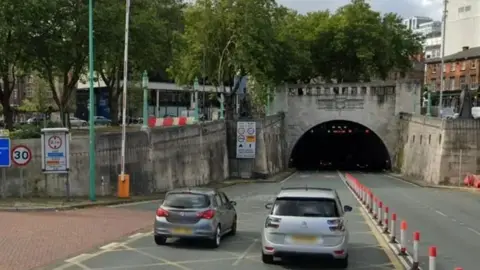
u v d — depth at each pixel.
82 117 85.38
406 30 73.19
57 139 26.03
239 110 70.44
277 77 63.34
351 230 20.58
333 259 13.83
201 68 56.03
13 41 30.33
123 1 35.53
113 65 42.53
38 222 19.98
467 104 47.81
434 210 27.89
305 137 78.44
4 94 35.34
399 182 49.16
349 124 72.38
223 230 17.25
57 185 28.11
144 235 18.23
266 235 13.17
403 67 75.56
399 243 17.62
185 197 16.12
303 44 67.50
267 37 54.94
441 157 45.69
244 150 50.28
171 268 13.09
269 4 55.72
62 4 30.80
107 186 30.31
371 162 78.12
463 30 99.88
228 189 40.84
